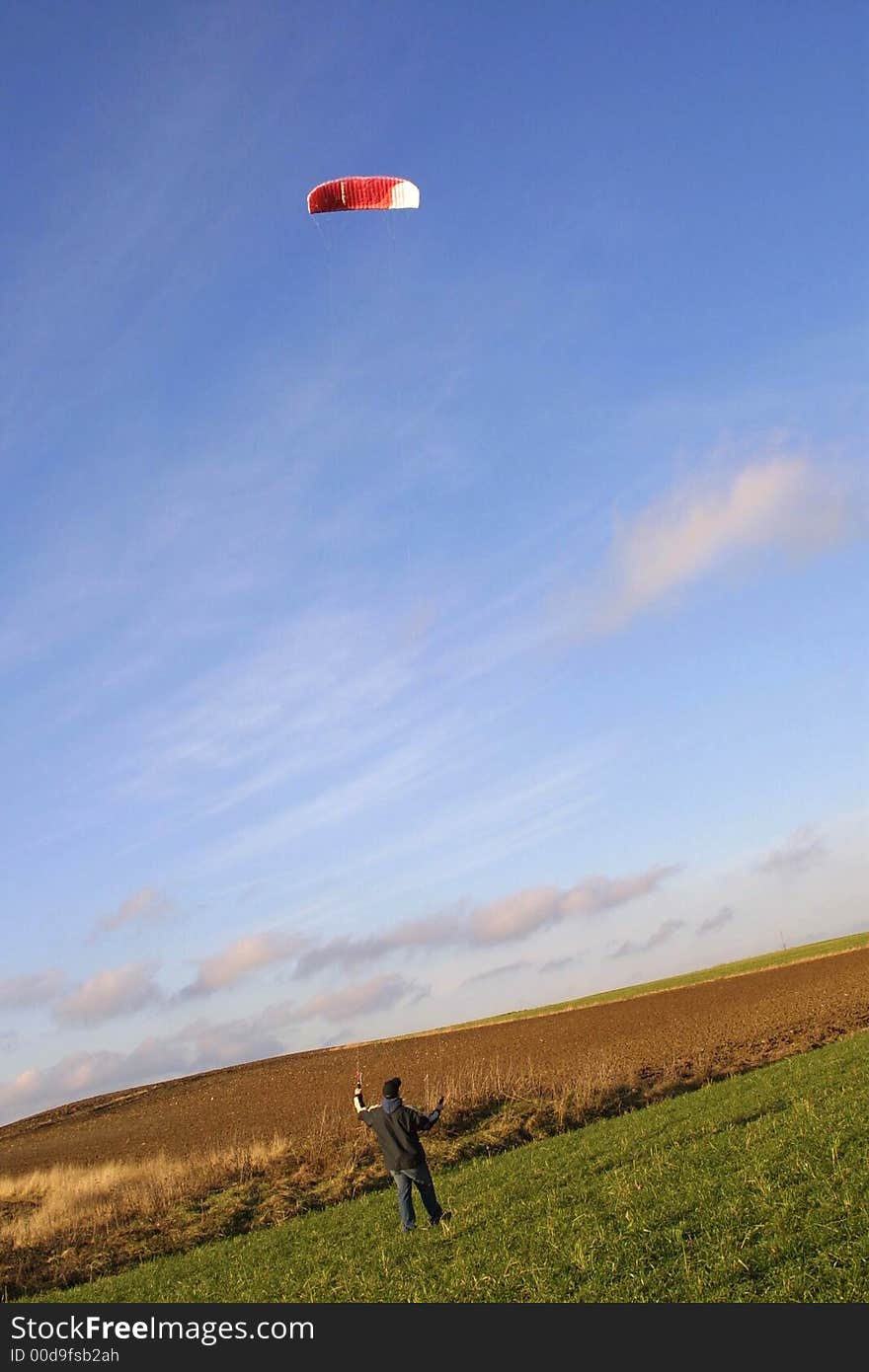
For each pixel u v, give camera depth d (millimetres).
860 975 61625
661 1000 75250
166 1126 51781
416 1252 14617
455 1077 39344
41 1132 64062
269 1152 28781
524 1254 12867
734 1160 15438
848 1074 22453
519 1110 29328
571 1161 19438
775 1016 47438
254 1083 69125
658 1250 11734
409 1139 15758
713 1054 36531
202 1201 25141
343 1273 14602
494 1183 19016
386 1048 77375
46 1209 26359
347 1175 25359
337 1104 46625
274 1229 20891
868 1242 10273
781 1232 11141
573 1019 72562
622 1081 31984
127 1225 23984
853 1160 13523
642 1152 18562
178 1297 16062
